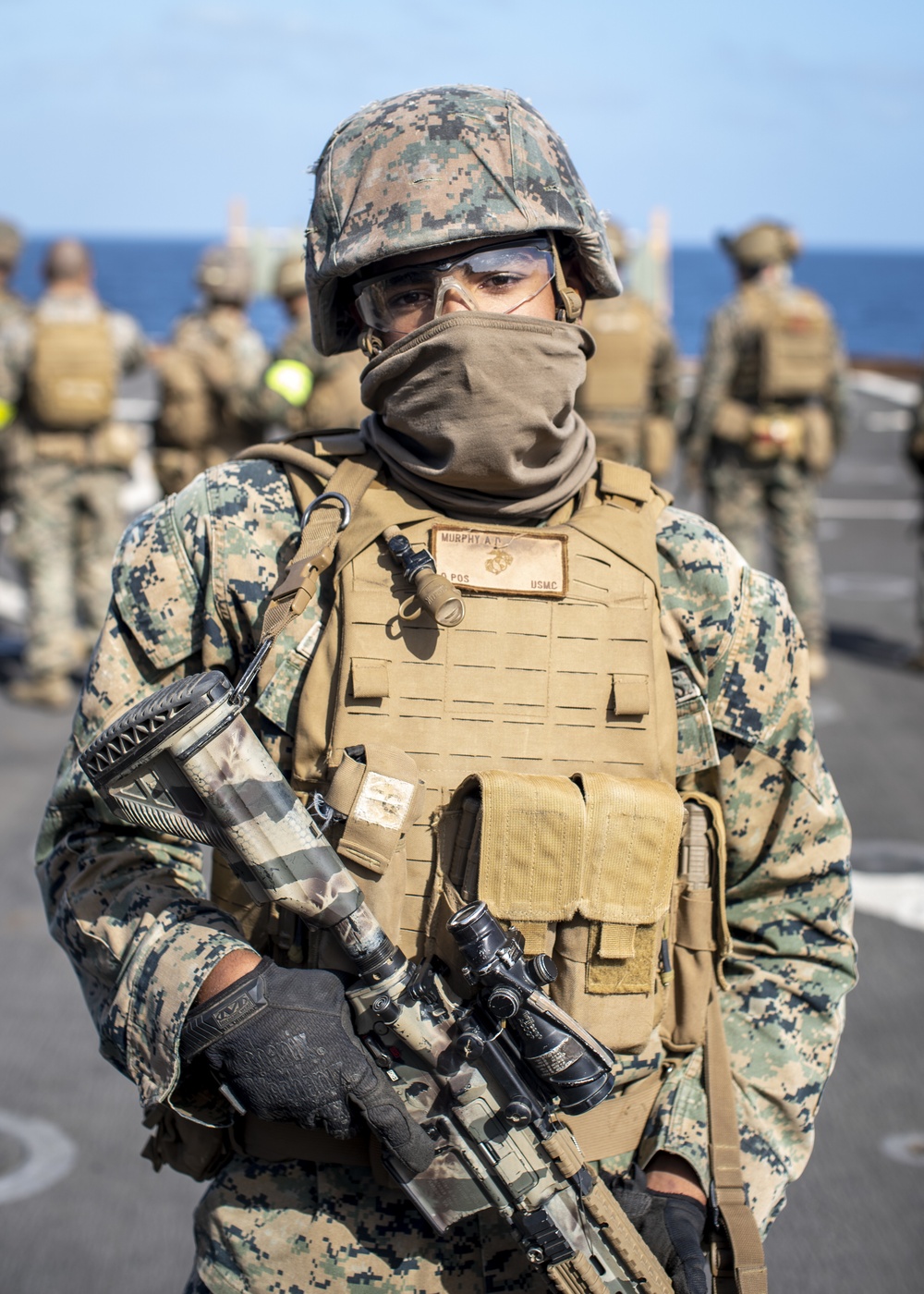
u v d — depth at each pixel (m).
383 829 1.69
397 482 1.86
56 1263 3.56
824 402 9.02
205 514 1.86
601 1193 1.68
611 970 1.71
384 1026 1.66
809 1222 3.78
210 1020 1.63
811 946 1.94
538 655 1.77
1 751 7.67
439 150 1.82
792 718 1.91
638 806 1.70
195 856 1.93
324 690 1.77
